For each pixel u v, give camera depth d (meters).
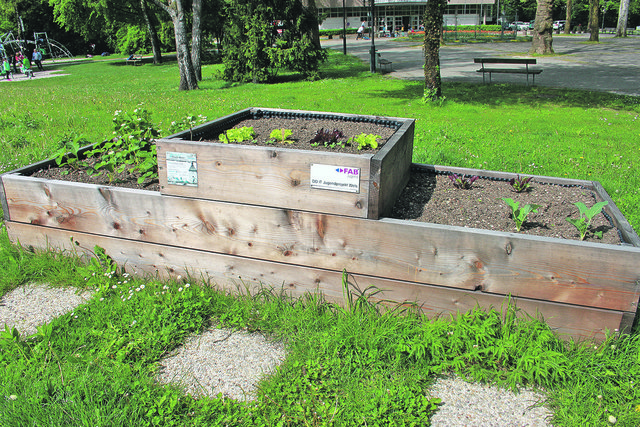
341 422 2.25
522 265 2.67
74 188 3.51
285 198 3.03
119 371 2.55
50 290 3.50
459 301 2.86
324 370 2.57
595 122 9.52
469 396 2.48
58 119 9.72
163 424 2.27
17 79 25.31
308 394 2.43
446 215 3.45
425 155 6.32
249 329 3.00
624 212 4.60
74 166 4.30
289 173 2.96
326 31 57.16
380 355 2.67
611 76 17.36
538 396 2.48
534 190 4.01
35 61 34.03
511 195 3.88
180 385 2.54
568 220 3.01
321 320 2.98
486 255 2.71
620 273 2.50
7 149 7.00
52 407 2.30
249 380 2.60
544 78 17.20
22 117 9.31
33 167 4.18
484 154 6.79
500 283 2.75
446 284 2.86
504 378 2.58
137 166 4.01
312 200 2.97
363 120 4.75
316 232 3.02
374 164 2.76
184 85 16.66
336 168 2.84
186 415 2.33
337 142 3.88
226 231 3.24
